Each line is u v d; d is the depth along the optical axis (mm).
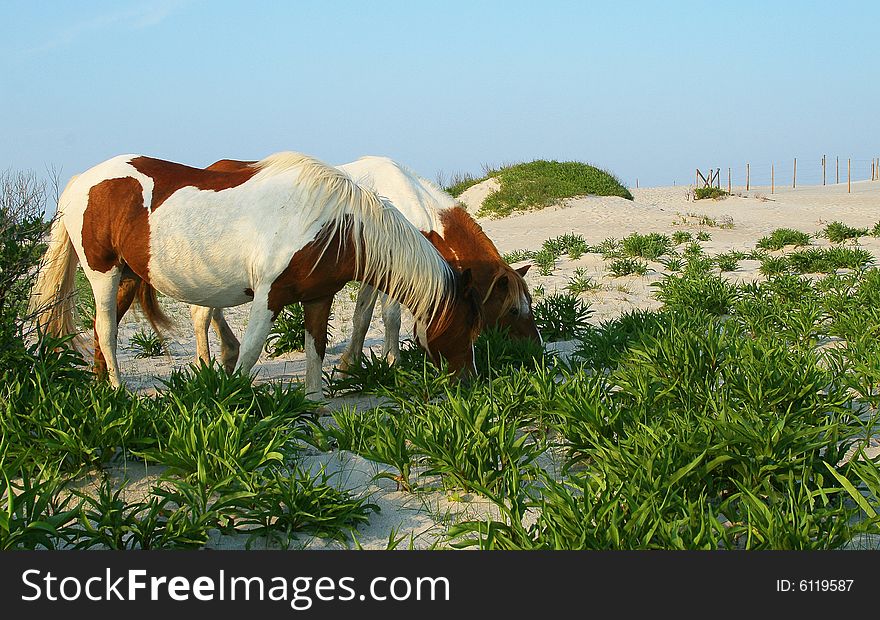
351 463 4281
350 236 5391
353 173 6812
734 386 4766
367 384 5883
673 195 33250
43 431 3963
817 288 10008
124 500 3646
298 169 5473
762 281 11711
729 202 26875
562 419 4473
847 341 7062
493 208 24672
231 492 3545
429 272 5438
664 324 7270
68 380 4832
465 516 3701
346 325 9672
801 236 15188
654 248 14305
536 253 15438
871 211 23938
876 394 5156
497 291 6246
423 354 6426
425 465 4219
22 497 3199
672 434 4004
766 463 3699
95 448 3885
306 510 3508
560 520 3146
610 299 10797
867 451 4363
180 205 5449
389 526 3635
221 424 3967
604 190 25266
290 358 8039
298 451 4371
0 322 4867
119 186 5602
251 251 5371
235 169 6145
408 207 6562
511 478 3646
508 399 4773
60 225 5914
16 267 5008
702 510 3219
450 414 4340
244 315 10305
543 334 8375
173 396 4492
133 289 6332
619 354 6281
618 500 3270
